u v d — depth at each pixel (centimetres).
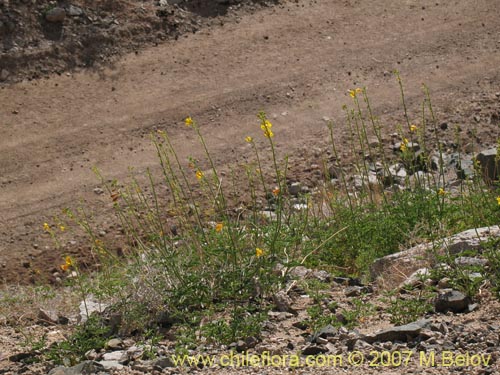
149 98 1378
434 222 809
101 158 1255
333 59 1475
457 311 629
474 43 1516
